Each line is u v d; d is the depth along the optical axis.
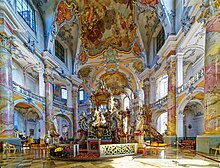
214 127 8.73
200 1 11.78
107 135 12.24
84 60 26.23
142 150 9.82
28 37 15.85
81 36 24.30
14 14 12.52
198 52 17.30
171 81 16.30
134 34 23.88
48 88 19.02
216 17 9.14
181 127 15.31
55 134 12.96
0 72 12.04
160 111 21.22
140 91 26.91
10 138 11.80
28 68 20.48
